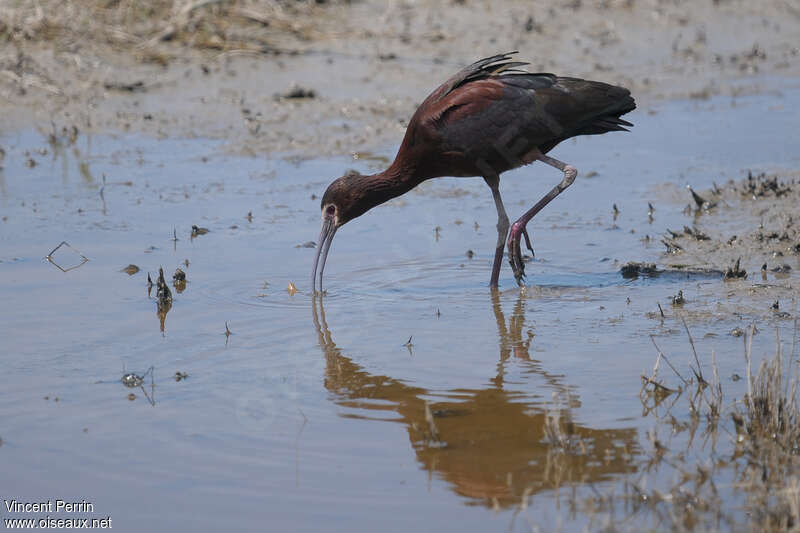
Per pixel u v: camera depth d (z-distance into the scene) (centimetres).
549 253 1291
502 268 1245
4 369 943
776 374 820
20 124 1778
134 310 1096
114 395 892
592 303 1116
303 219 1400
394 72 2008
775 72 2114
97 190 1504
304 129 1767
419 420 843
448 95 1190
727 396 867
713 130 1786
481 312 1098
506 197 1512
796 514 673
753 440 791
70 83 1914
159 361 966
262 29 2169
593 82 1205
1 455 789
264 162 1633
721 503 708
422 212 1456
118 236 1334
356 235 1361
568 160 1675
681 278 1189
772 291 1127
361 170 1576
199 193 1500
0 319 1064
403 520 696
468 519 696
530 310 1100
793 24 2411
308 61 2044
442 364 956
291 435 818
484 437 812
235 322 1069
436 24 2241
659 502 710
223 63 2025
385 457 782
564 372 930
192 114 1827
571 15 2353
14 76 1906
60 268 1224
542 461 773
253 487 739
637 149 1712
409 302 1134
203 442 806
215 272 1218
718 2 2527
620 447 791
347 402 878
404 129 1758
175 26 2097
